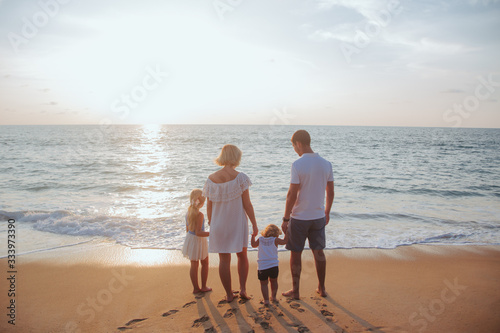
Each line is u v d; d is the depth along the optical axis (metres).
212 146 36.19
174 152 27.81
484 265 4.61
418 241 5.82
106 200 9.61
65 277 4.18
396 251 5.25
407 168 17.69
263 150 29.81
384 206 8.97
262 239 3.33
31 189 11.27
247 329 2.76
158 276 4.20
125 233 6.22
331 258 4.91
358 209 8.55
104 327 2.89
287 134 73.81
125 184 12.41
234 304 3.30
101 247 5.45
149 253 5.14
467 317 2.99
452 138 59.81
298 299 3.40
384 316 3.01
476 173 15.95
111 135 64.69
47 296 3.60
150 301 3.44
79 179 13.43
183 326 2.86
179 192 11.02
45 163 18.55
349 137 61.22
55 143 38.16
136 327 2.87
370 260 4.82
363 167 18.06
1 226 6.71
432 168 17.77
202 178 14.04
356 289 3.71
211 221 3.22
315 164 3.22
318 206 3.25
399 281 3.97
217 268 4.52
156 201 9.52
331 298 3.43
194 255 3.54
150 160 20.97
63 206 8.72
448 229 6.69
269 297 3.49
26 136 56.78
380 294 3.55
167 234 6.19
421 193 11.02
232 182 3.13
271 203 9.16
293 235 3.30
